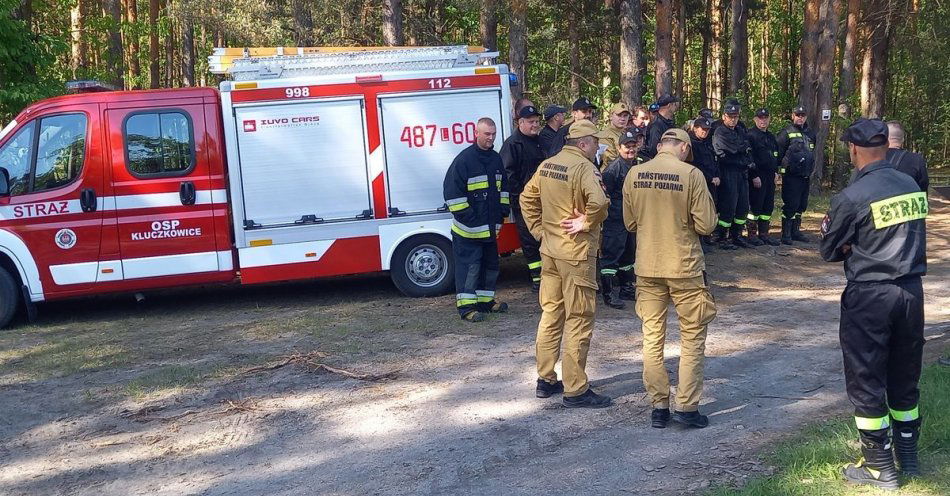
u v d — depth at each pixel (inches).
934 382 221.3
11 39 465.4
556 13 946.1
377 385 254.2
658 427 211.2
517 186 353.1
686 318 207.3
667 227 203.2
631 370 260.7
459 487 183.6
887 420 167.8
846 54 874.1
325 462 200.4
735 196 458.3
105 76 637.9
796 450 185.8
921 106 1336.1
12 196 339.3
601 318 328.5
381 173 358.3
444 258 370.9
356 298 380.5
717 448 196.2
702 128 419.5
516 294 376.2
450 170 320.8
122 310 380.2
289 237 353.7
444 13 994.1
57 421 231.6
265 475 194.7
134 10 997.8
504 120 368.5
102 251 343.9
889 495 163.8
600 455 196.5
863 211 164.4
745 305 353.1
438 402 237.6
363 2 810.8
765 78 1346.0
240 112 347.3
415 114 359.9
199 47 1359.5
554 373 237.8
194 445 213.2
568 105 896.3
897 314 164.6
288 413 233.0
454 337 304.3
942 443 185.5
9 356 297.7
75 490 190.2
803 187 483.8
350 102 354.9
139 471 199.0
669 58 671.8
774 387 241.1
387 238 361.7
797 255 463.8
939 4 941.2
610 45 1059.9
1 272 341.7
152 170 346.6
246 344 303.1
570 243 219.8
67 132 343.3
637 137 329.7
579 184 215.6
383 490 184.1
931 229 567.8
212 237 350.9
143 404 242.7
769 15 1405.0
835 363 262.7
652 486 178.1
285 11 803.4
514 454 199.9
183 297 406.0
